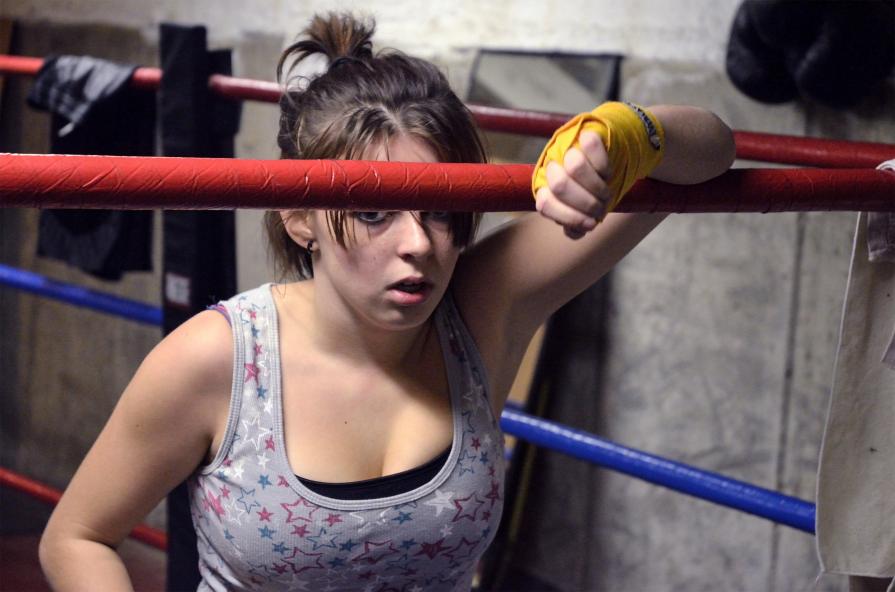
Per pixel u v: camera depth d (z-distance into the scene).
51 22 4.15
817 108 2.42
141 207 0.80
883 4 2.21
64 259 2.36
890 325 1.12
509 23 3.06
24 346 4.45
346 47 1.15
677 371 2.86
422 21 3.26
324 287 1.03
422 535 1.04
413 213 0.94
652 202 0.97
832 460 1.15
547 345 3.06
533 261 1.12
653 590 3.00
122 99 2.20
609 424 3.03
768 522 2.72
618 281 2.96
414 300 0.97
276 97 1.96
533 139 2.96
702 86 2.66
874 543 1.16
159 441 1.05
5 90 4.23
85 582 1.07
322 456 1.04
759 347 2.67
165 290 2.14
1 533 4.02
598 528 3.11
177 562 2.07
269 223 1.12
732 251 2.70
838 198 1.03
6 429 4.58
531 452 3.18
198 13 3.63
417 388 1.08
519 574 3.30
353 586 1.06
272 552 1.03
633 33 2.80
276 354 1.04
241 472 1.03
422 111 0.98
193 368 1.02
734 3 2.57
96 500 1.09
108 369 4.11
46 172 0.76
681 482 1.62
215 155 2.11
